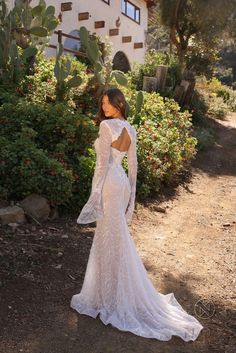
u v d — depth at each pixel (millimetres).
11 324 3766
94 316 3939
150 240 6258
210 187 10039
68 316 3965
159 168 8312
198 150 13188
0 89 7992
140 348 3611
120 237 3814
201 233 6844
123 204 3865
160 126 9867
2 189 6031
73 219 6289
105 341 3662
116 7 18484
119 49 19156
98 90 9281
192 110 15227
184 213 7812
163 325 3850
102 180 3777
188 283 5008
